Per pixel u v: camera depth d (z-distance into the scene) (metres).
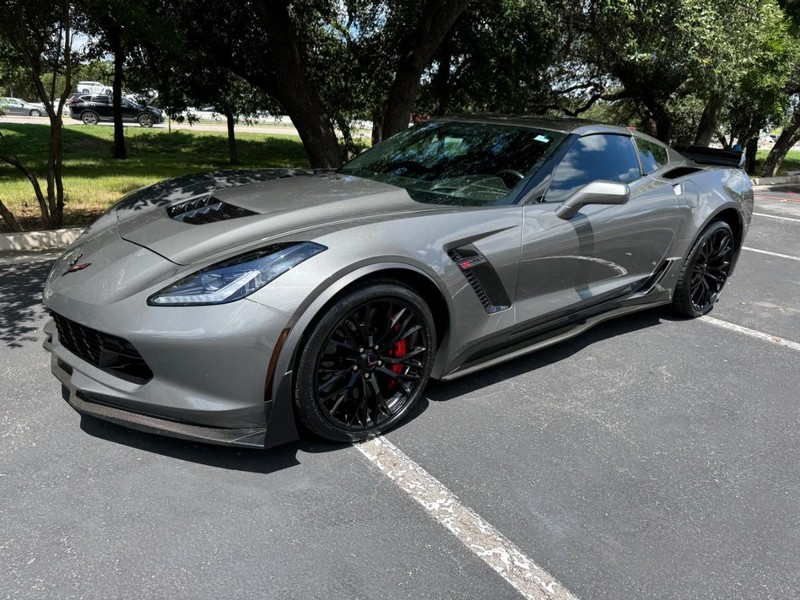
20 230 5.89
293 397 2.45
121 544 2.04
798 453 2.87
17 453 2.48
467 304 2.88
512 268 3.05
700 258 4.46
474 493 2.42
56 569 1.92
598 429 2.96
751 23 11.38
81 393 2.51
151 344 2.28
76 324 2.48
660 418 3.10
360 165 3.91
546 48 12.24
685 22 10.45
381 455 2.62
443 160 3.61
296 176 3.65
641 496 2.47
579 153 3.53
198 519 2.17
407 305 2.64
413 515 2.27
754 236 8.07
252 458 2.54
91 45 6.28
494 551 2.11
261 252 2.44
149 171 14.34
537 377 3.47
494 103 13.15
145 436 2.65
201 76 11.03
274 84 10.03
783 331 4.46
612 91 19.08
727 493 2.53
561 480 2.54
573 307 3.49
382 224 2.66
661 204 3.91
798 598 2.00
